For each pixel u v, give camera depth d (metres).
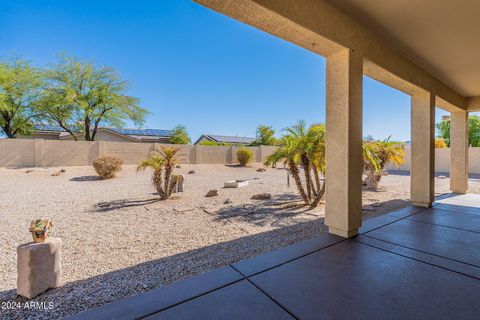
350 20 3.34
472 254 2.93
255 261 2.79
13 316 2.03
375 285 2.25
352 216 3.50
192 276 2.69
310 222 4.89
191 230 4.45
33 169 13.14
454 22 3.37
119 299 2.25
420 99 5.47
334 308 1.92
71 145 14.88
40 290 2.33
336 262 2.74
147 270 2.86
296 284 2.29
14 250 3.56
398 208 6.08
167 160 7.62
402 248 3.12
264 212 5.83
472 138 21.19
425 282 2.30
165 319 1.81
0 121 16.61
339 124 3.49
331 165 3.63
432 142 5.48
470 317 1.79
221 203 6.93
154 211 5.97
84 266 2.99
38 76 17.41
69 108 17.97
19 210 6.06
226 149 20.50
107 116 18.86
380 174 9.35
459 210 5.19
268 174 15.89
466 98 7.33
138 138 27.31
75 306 2.15
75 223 4.94
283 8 2.63
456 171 7.72
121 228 4.59
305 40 3.12
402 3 2.99
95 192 8.67
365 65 3.80
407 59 4.52
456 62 4.72
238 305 1.97
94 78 18.27
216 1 2.41
